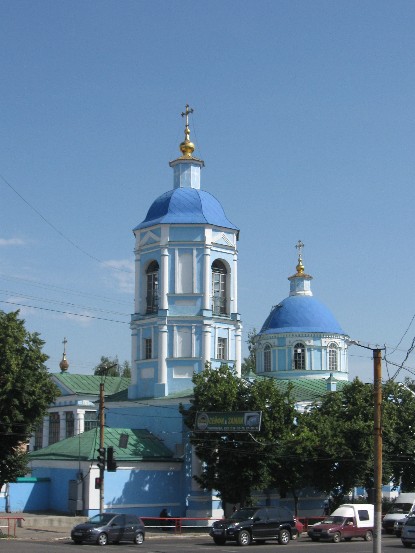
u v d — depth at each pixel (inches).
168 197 2578.7
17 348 1854.1
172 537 2006.6
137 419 2498.8
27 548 1509.6
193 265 2487.7
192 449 2336.4
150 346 2522.1
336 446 2185.0
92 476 2208.4
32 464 2421.3
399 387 2513.5
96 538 1686.8
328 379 2888.8
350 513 1975.9
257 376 2972.4
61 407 3154.5
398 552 1596.9
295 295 3243.1
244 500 2142.0
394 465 2431.1
